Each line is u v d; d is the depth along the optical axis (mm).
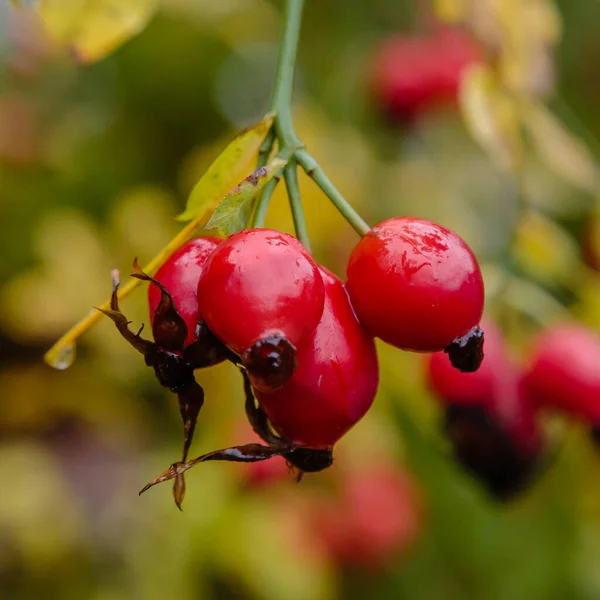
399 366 443
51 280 482
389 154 562
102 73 563
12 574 444
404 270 282
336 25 588
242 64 565
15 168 541
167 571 446
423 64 547
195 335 280
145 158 555
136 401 503
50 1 323
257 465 450
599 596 508
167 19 510
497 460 347
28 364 503
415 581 521
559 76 654
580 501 488
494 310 372
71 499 458
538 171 491
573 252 401
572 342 349
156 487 467
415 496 508
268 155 293
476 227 542
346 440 462
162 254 291
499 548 516
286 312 271
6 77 557
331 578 491
